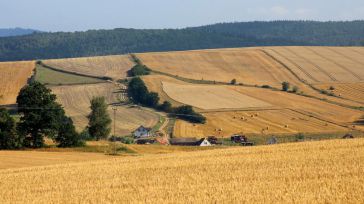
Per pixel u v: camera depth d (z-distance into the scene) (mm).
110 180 70438
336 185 57125
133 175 73500
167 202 53219
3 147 153500
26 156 128625
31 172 83500
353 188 55250
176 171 74875
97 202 55875
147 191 59875
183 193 57219
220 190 57281
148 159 93188
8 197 61625
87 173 78125
